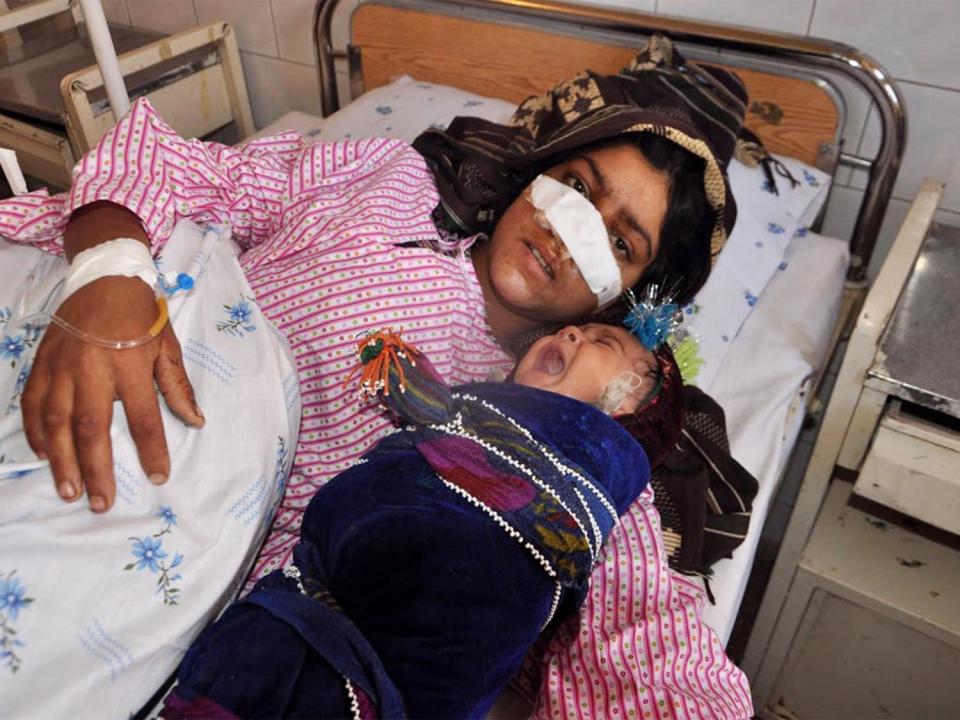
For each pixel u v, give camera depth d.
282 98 2.15
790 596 1.20
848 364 0.98
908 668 1.17
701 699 0.80
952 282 1.13
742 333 1.32
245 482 0.80
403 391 0.85
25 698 0.63
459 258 1.15
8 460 0.75
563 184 1.11
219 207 1.11
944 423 1.00
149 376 0.78
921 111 1.35
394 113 1.64
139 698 0.70
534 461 0.80
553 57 1.60
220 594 0.75
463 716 0.65
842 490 1.28
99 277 0.81
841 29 1.35
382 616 0.69
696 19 1.45
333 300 1.05
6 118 1.79
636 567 0.86
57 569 0.67
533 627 0.73
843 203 1.52
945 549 1.18
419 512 0.75
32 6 1.98
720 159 1.21
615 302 1.14
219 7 2.05
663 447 0.96
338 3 1.88
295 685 0.65
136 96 1.78
